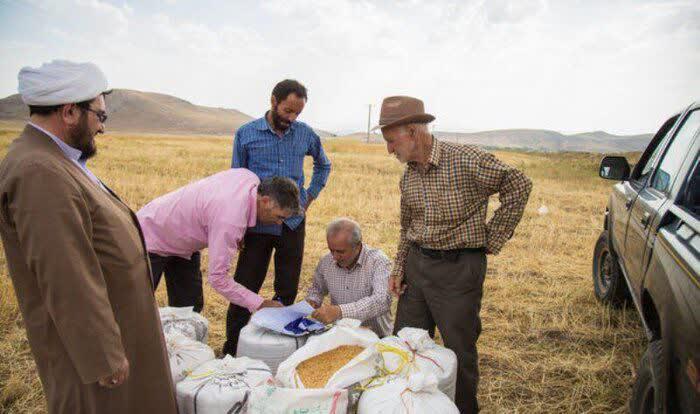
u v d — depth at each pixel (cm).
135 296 204
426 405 225
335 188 1394
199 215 320
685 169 296
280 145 397
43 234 167
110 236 193
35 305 186
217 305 504
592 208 1244
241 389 247
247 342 298
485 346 425
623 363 396
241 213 305
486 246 289
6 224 178
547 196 1443
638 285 321
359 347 279
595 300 531
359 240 341
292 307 332
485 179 272
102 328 177
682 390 191
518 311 499
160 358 218
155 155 2416
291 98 370
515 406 341
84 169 204
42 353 191
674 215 272
